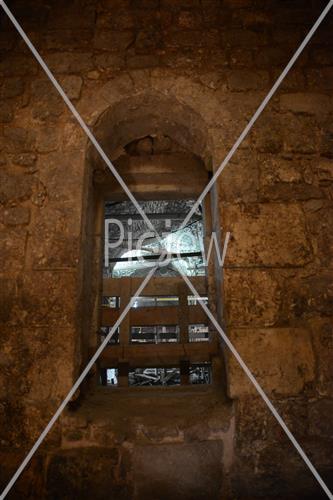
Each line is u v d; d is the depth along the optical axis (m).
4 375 1.70
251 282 1.82
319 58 2.23
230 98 2.11
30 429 1.65
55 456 1.63
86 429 1.68
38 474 1.61
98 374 2.31
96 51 2.22
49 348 1.72
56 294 1.79
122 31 2.28
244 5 2.36
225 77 2.16
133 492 1.61
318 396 1.69
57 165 1.99
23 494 1.59
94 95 2.12
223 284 1.82
